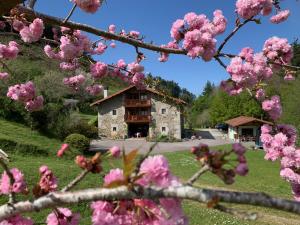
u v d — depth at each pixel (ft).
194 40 13.11
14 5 8.93
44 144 85.30
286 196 62.80
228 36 13.33
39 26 14.62
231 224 41.22
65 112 103.71
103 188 5.24
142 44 13.23
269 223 44.45
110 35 12.82
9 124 93.91
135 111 164.45
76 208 35.76
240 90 14.29
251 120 160.15
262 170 86.53
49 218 7.52
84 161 5.93
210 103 229.86
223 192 4.72
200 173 5.46
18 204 5.84
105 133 164.35
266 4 13.61
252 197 4.62
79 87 23.90
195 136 166.61
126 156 5.06
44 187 6.59
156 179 5.18
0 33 14.82
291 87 103.14
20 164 54.49
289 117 102.32
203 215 43.09
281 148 12.76
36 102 19.56
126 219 5.53
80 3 11.53
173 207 5.20
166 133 161.48
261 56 14.87
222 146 132.26
